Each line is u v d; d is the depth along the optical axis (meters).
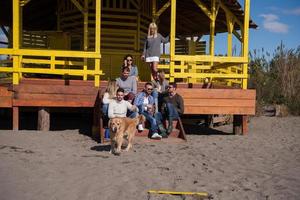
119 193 5.21
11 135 9.69
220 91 11.29
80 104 10.83
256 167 7.07
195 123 15.00
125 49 14.91
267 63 24.70
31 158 7.12
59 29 15.71
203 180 6.02
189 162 7.29
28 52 10.76
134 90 10.00
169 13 17.88
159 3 16.36
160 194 5.20
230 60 11.31
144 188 5.47
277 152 8.80
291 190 5.60
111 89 9.22
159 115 9.88
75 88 10.82
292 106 20.69
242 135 11.80
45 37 16.14
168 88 10.16
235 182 5.96
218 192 5.41
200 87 12.62
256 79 23.09
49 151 7.87
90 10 14.57
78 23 14.98
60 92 10.80
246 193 5.40
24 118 14.58
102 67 14.61
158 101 10.48
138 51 14.98
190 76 11.27
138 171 6.43
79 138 9.84
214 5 13.80
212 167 6.95
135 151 8.19
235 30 17.52
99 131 9.98
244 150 8.93
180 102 10.12
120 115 8.65
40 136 9.80
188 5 16.06
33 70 10.82
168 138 9.87
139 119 8.79
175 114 10.06
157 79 10.94
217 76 11.34
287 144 10.19
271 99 22.30
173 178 6.07
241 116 11.91
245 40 11.34
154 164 6.99
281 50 24.22
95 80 10.95
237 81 16.36
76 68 14.85
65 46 15.32
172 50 11.20
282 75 23.22
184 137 9.73
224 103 11.33
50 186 5.42
